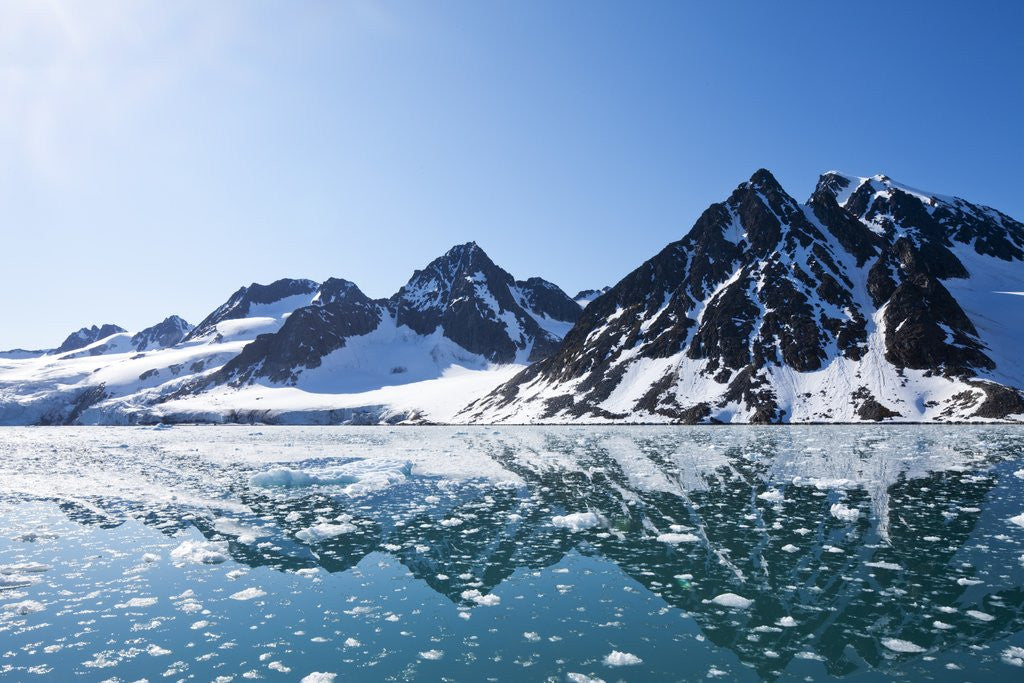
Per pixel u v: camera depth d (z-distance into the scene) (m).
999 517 20.28
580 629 11.71
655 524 20.34
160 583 14.91
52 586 14.70
